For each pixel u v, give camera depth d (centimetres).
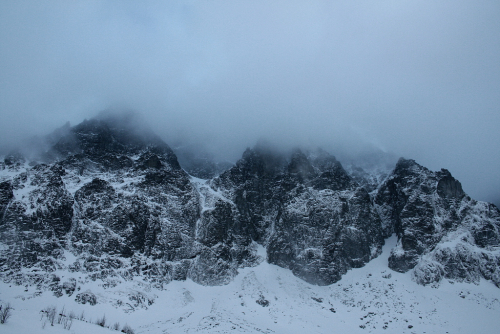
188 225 17738
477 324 13300
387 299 15275
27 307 12006
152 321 12925
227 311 14100
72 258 14812
